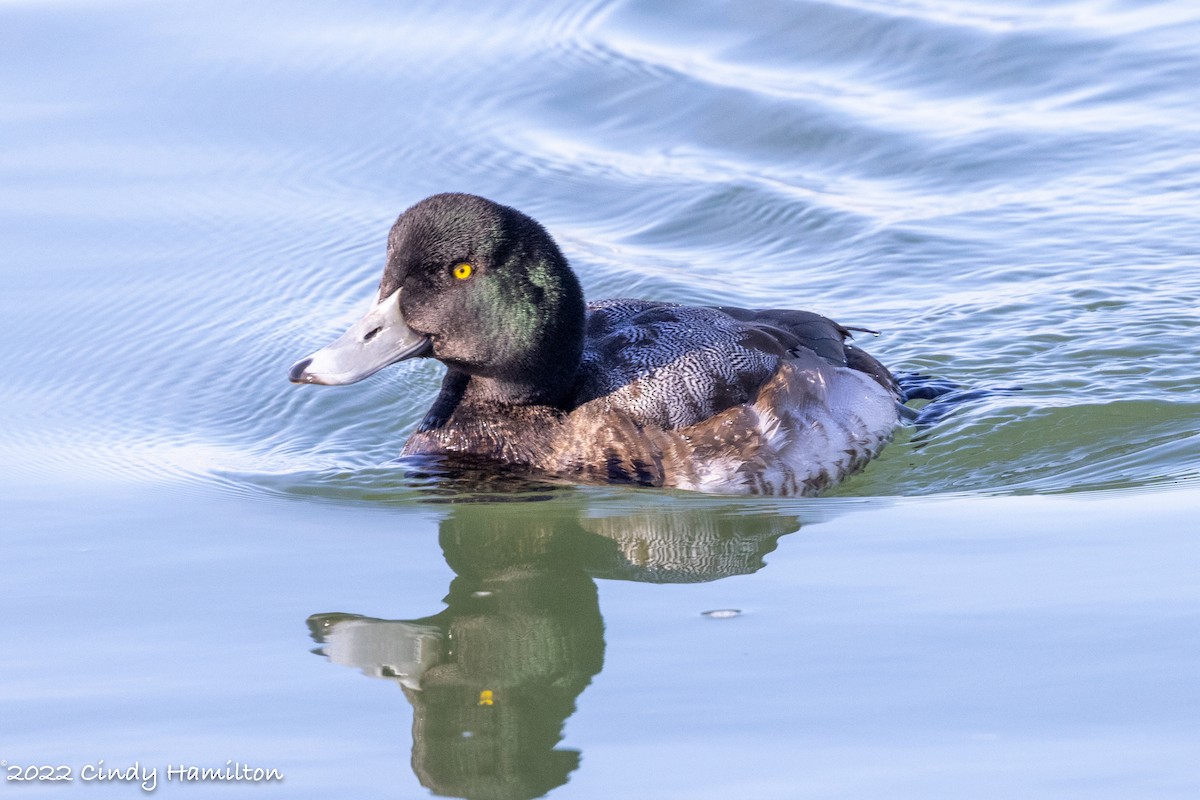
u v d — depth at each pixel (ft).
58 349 37.14
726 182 46.50
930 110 50.96
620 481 28.78
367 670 21.98
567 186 46.39
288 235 42.98
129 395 35.35
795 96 51.47
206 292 40.14
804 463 29.45
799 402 30.04
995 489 29.27
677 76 53.11
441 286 27.86
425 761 19.52
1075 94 51.49
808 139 49.14
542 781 18.92
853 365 32.86
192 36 53.06
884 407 32.35
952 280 41.06
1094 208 44.47
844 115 50.31
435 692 21.33
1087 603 23.07
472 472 29.27
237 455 31.94
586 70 53.26
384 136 48.21
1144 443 31.27
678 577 25.04
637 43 55.42
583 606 24.02
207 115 48.67
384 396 35.55
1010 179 46.32
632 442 28.78
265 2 55.83
